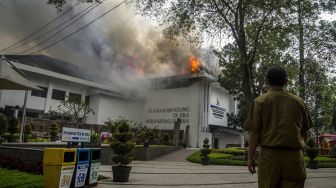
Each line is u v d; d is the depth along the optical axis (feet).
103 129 102.32
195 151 85.97
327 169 57.67
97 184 26.84
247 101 46.21
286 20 42.14
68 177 21.98
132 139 30.71
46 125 105.70
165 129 140.67
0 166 30.66
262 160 9.94
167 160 71.67
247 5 41.45
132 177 33.65
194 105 134.82
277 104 10.13
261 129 10.25
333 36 45.37
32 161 29.76
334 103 71.51
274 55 46.14
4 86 28.73
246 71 46.26
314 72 54.44
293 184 9.54
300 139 9.80
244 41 44.70
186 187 27.30
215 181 32.14
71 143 27.40
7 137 63.21
